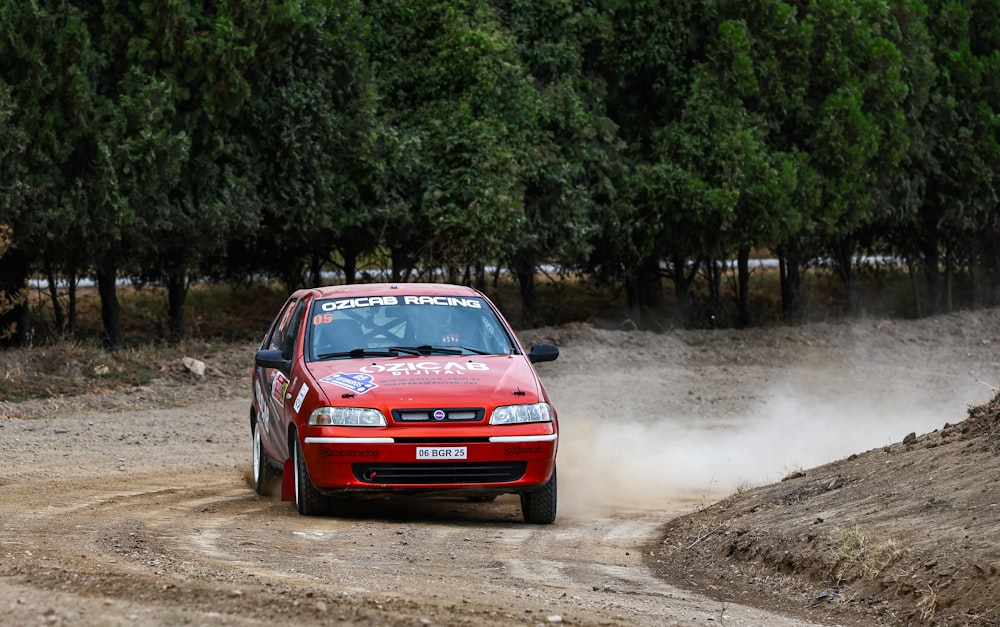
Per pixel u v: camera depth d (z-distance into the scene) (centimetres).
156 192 5769
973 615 1650
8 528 2262
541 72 7350
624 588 1920
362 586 1738
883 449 2773
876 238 9300
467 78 6850
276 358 2798
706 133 7381
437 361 2714
